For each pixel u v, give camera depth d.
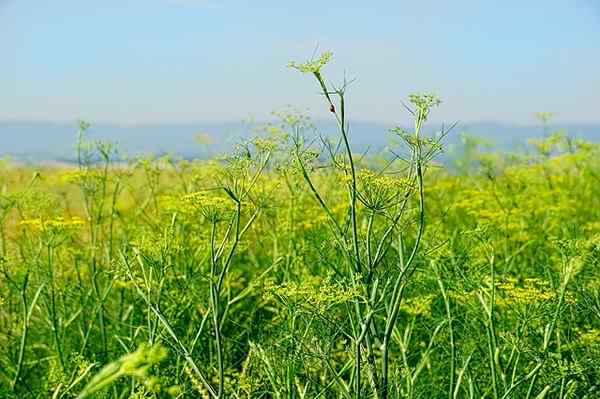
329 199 3.47
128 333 3.06
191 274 2.88
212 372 2.74
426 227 3.40
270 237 3.44
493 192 3.96
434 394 2.70
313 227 3.23
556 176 4.65
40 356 3.16
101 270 3.17
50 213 3.39
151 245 2.43
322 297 2.28
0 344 2.98
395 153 2.29
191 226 3.29
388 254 3.03
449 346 2.75
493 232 3.18
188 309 2.98
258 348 2.44
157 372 2.51
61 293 3.02
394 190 2.28
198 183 3.36
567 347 2.59
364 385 2.45
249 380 2.42
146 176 3.59
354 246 2.28
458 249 3.20
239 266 3.50
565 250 2.45
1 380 2.88
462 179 4.52
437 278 2.59
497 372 2.58
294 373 2.41
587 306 2.53
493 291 2.46
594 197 4.60
